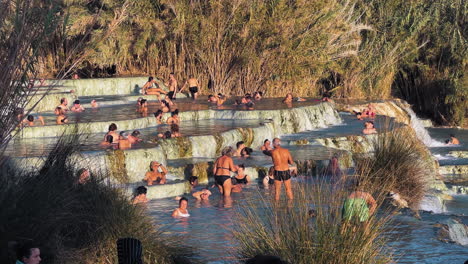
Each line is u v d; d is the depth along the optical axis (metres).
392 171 20.47
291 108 33.72
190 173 23.75
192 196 21.38
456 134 40.16
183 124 31.28
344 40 43.78
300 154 26.95
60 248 11.73
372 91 45.59
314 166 25.00
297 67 41.72
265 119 32.44
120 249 7.32
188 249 14.21
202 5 41.56
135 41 41.19
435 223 17.98
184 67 42.19
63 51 33.03
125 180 22.08
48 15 9.85
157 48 42.81
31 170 12.55
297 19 41.91
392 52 45.03
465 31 44.38
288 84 43.06
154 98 38.56
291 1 42.72
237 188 22.14
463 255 15.30
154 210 19.23
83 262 12.17
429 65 45.59
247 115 32.81
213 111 33.66
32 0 9.78
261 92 40.56
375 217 11.92
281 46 41.31
